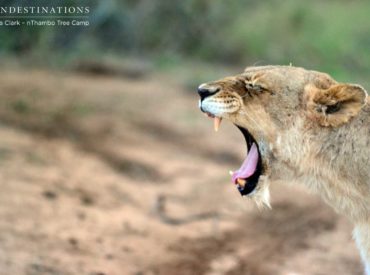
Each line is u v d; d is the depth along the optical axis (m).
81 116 17.95
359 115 8.28
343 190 8.23
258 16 29.75
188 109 20.20
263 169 8.52
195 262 10.88
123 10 26.64
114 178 14.35
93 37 25.64
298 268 10.78
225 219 12.93
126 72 23.64
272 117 8.40
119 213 12.41
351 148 8.20
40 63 22.88
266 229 12.56
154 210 13.05
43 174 13.24
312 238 12.09
